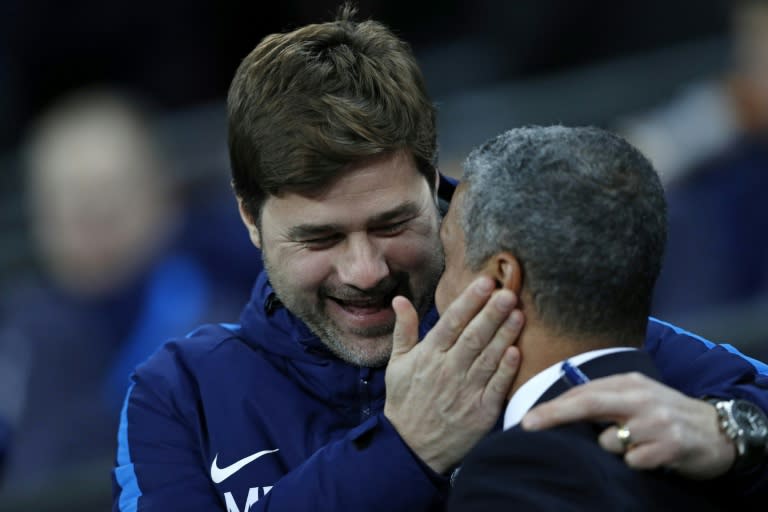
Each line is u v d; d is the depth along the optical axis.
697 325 12.90
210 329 7.73
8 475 12.66
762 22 14.31
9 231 16.23
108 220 13.20
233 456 7.11
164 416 7.37
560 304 5.96
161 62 19.31
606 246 5.88
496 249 6.05
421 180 6.73
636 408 5.76
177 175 15.04
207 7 19.20
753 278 13.96
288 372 7.26
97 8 19.22
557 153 5.95
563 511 5.57
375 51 6.75
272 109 6.57
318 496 6.54
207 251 13.73
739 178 14.16
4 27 19.38
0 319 13.77
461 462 6.49
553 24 18.66
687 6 18.09
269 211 6.77
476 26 19.41
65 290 13.23
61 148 13.34
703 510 5.94
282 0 19.06
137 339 13.11
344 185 6.51
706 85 16.05
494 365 6.22
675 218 14.23
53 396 12.91
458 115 17.48
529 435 5.75
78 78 19.41
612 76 17.45
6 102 19.44
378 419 6.60
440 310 6.51
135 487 7.24
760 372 7.20
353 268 6.63
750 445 5.93
